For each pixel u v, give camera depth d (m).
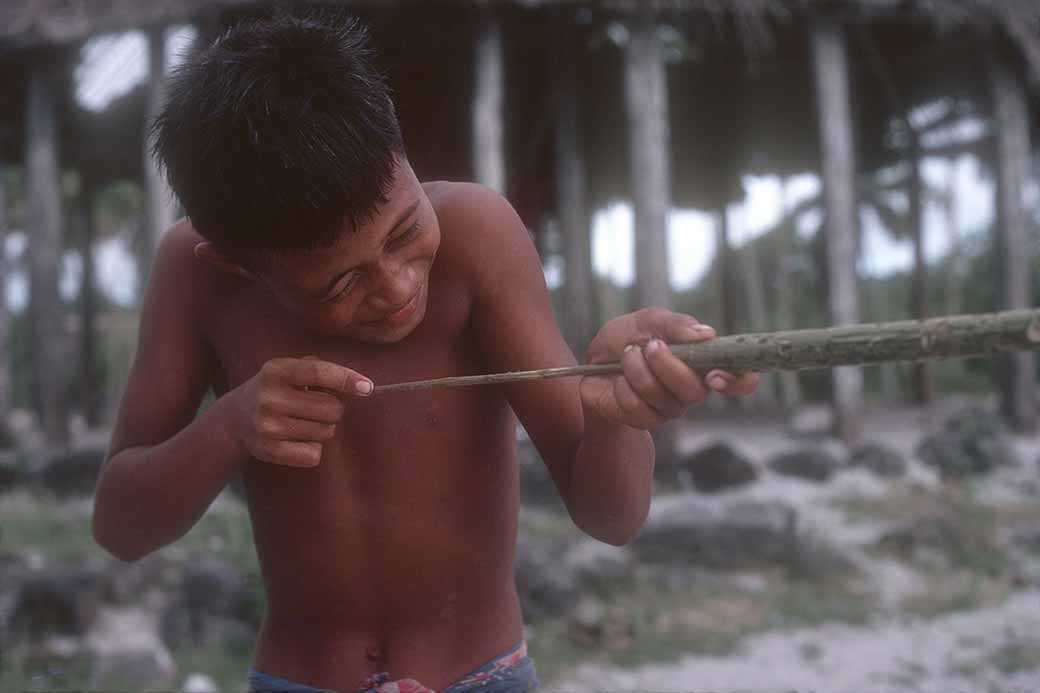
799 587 6.99
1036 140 15.51
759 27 11.75
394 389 1.48
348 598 1.79
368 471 1.77
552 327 1.78
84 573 6.09
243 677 5.14
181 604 5.85
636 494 1.56
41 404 13.79
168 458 1.67
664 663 5.54
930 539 7.95
